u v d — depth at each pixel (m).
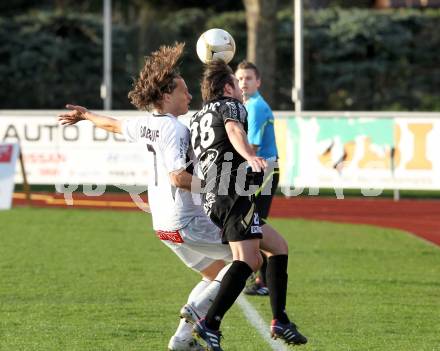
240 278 19.20
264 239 20.48
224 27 100.88
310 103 100.38
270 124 28.17
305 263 34.19
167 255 35.56
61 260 34.09
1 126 58.84
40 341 21.66
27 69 98.44
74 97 99.06
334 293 28.28
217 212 19.56
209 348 19.16
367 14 100.12
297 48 73.19
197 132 19.98
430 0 119.81
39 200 57.94
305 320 24.44
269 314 25.27
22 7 116.12
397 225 48.69
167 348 21.03
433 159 57.00
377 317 24.86
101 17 100.88
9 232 42.25
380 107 99.44
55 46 98.62
